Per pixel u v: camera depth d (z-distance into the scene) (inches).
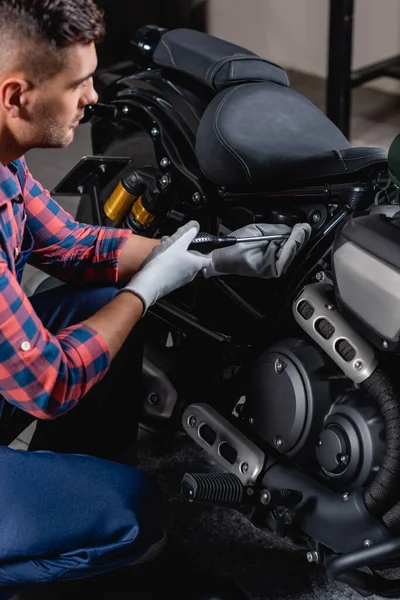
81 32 45.6
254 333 67.7
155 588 62.4
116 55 143.8
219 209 69.9
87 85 49.4
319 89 149.8
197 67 74.1
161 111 74.4
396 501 56.0
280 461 63.6
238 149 66.4
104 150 91.3
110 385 63.2
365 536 57.3
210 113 69.5
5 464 53.0
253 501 63.3
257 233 61.7
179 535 70.3
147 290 55.2
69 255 63.7
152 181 74.4
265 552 68.7
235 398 67.6
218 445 66.7
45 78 46.3
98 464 55.6
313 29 151.0
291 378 61.7
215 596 61.7
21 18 44.3
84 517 53.5
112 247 63.6
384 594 58.3
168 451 79.4
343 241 57.7
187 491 61.1
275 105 71.0
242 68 72.9
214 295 68.8
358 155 62.1
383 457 56.7
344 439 58.5
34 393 49.6
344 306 58.1
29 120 48.0
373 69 123.3
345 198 61.9
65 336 52.1
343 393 60.6
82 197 87.7
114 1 140.0
